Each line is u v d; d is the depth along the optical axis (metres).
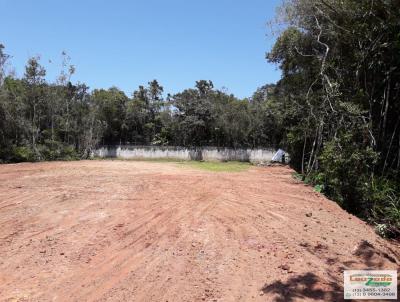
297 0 15.77
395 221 10.04
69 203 10.43
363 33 13.01
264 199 11.03
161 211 9.61
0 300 5.25
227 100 40.94
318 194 12.23
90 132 36.16
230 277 5.79
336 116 13.86
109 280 5.79
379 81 13.18
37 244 7.34
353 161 11.59
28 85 31.98
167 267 6.19
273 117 33.62
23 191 12.00
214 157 38.12
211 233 7.81
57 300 5.23
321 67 15.05
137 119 42.78
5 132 28.77
